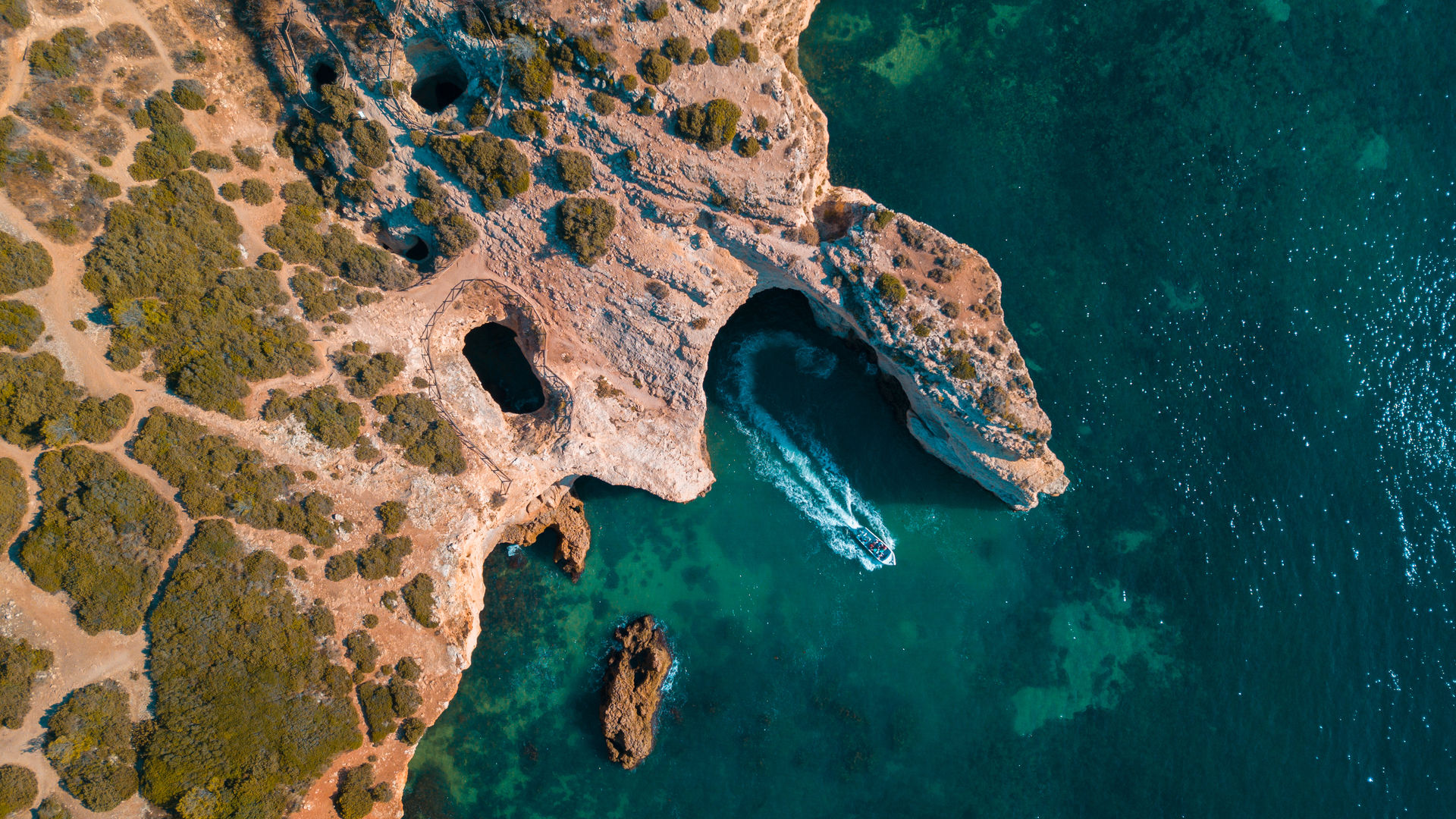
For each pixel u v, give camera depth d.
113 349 42.59
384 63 45.16
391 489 46.09
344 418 45.47
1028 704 51.59
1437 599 49.44
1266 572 50.59
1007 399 47.81
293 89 46.09
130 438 42.75
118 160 43.84
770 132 45.25
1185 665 50.94
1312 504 50.59
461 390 48.53
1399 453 50.44
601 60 43.44
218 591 42.34
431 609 46.12
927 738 51.41
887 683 51.72
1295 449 50.94
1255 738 49.84
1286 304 51.56
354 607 45.06
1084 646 51.72
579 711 51.69
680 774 51.16
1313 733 49.41
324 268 47.12
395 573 45.59
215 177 45.72
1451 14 51.53
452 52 45.72
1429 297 51.09
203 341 43.78
